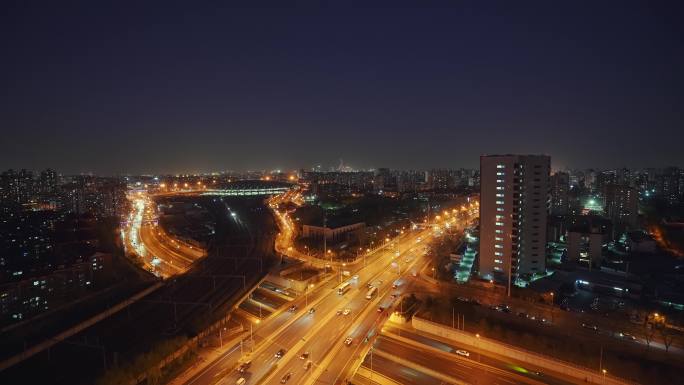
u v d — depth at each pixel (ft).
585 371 265.34
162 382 272.92
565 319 342.64
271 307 415.23
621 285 414.41
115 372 280.51
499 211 453.99
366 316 373.61
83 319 393.91
